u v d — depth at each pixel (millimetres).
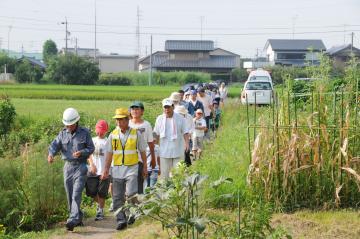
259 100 31594
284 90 11711
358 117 11484
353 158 10914
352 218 10281
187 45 96750
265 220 7516
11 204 11000
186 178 7082
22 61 91750
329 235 9273
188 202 7047
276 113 11344
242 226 7711
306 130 11352
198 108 18641
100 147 11375
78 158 10562
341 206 11047
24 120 26188
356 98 11578
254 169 11117
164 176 12164
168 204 7051
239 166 12180
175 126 11992
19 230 10734
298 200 11078
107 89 66375
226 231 7398
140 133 10750
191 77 87188
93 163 11320
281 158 11070
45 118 25953
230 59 97062
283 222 9969
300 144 11070
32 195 11125
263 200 10945
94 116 25828
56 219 11453
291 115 11633
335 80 12898
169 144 12000
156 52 104562
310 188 11094
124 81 88312
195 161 16078
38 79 87438
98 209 11398
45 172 11305
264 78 32719
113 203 10648
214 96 24859
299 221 10008
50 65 87125
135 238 9602
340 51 75688
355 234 9336
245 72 91625
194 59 97000
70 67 85938
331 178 11031
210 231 8141
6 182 11180
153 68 97062
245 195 10953
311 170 11094
